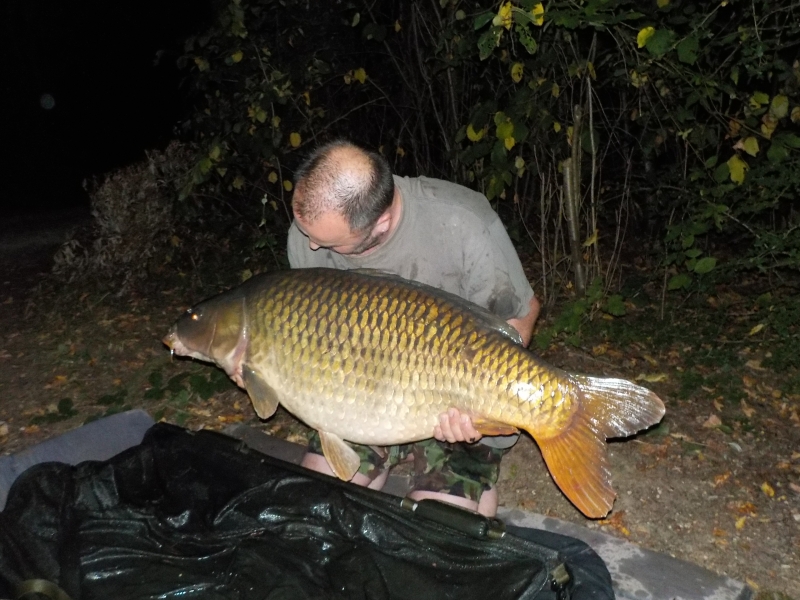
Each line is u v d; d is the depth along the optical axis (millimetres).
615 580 2732
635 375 4566
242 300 2496
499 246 2633
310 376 2389
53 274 7285
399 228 2570
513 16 3725
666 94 4777
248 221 7320
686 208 5090
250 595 2387
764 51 4324
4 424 4363
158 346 5324
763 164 4855
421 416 2309
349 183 2312
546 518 3102
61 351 5320
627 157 5988
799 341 4629
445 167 6742
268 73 6223
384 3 7191
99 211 6863
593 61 4855
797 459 3658
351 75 6324
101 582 2504
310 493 2637
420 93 6719
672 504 3338
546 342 4887
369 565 2436
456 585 2338
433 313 2273
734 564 2982
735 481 3490
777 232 4930
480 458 2695
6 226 10453
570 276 6020
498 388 2223
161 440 2941
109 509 2713
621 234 7098
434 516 2461
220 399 4492
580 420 2225
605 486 2209
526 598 2205
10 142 14344
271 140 5977
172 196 6848
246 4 6277
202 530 2639
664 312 5375
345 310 2340
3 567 2457
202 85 6559
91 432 3406
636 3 4445
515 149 5492
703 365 4652
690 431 3916
